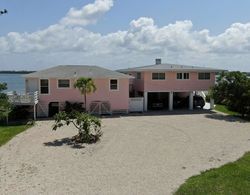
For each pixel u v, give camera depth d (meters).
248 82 34.59
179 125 30.06
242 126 29.75
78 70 37.25
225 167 16.58
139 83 40.78
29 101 31.92
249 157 18.80
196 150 20.77
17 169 16.61
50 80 34.75
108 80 36.34
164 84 39.47
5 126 28.62
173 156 19.30
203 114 37.22
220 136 25.27
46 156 19.16
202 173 15.77
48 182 14.67
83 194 13.25
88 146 21.73
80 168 16.84
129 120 32.75
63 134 25.55
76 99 35.53
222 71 38.53
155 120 32.84
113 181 14.84
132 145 22.11
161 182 14.66
